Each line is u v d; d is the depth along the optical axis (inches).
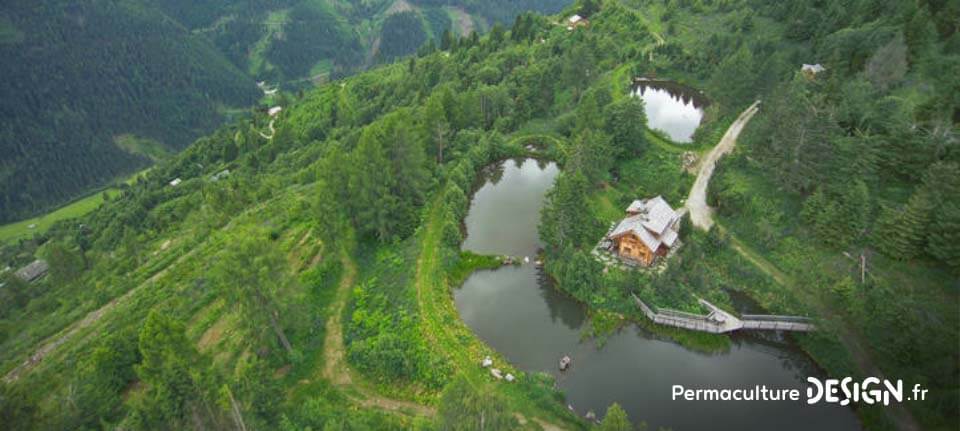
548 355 2517.2
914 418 2022.6
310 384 2260.1
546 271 3112.7
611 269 2957.7
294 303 2285.9
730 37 5802.2
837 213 2790.4
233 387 1758.1
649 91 5674.2
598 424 2078.0
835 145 3075.8
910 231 2532.0
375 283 2883.9
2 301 4124.0
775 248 2982.3
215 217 4217.5
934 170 2556.6
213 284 2869.1
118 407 1968.5
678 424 2148.1
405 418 2044.8
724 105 4500.5
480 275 3112.7
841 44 4200.3
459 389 1663.4
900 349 2217.0
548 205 3489.2
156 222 5610.2
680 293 2738.7
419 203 3580.2
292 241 3275.1
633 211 3270.2
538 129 4830.2
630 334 2667.3
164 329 1704.0
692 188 3649.1
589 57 5191.9
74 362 2559.1
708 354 2544.3
